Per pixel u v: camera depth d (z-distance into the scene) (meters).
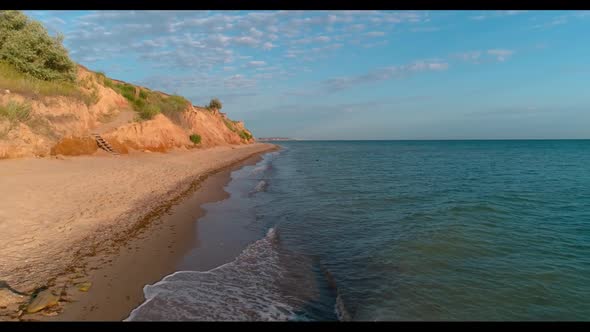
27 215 8.08
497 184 18.50
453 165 32.28
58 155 15.77
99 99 24.03
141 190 12.79
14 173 11.54
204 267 6.43
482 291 5.53
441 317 4.75
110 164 16.67
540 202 13.04
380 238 8.38
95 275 5.71
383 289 5.59
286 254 7.27
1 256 6.02
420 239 8.22
